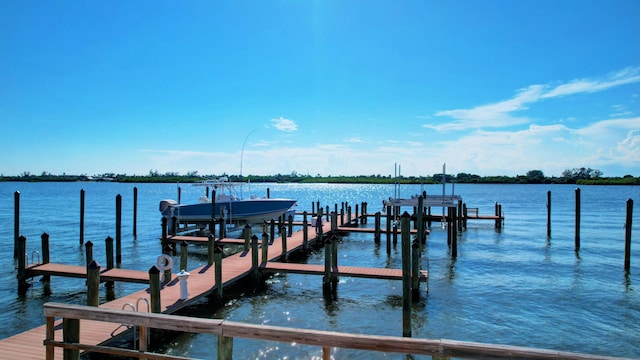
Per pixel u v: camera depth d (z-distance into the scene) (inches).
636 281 717.3
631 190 5078.7
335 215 1080.8
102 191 4815.5
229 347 193.9
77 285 675.4
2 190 4785.9
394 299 608.1
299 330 181.0
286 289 659.4
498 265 847.1
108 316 211.2
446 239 1205.1
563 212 2084.2
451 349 162.9
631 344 456.4
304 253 960.3
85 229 1391.5
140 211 2170.3
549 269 809.5
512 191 4990.2
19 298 607.5
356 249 1059.9
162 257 575.5
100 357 399.9
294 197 4047.7
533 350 153.1
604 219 1731.1
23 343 349.4
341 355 412.2
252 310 559.5
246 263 703.7
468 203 2824.8
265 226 939.3
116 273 625.0
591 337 474.6
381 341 170.7
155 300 416.2
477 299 609.0
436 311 557.0
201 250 1045.2
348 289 657.6
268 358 403.5
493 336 475.5
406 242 453.7
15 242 886.4
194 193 4633.4
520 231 1376.7
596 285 689.0
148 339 424.8
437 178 6712.6
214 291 556.7
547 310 563.5
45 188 5654.5
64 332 224.7
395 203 1127.0
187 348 426.6
